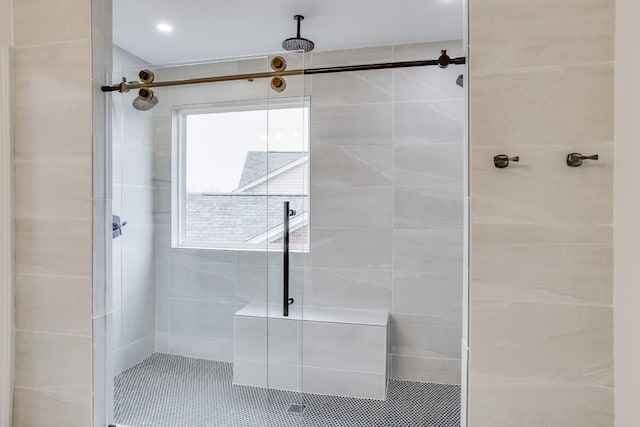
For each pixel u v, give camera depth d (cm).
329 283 263
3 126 161
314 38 242
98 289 160
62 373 162
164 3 200
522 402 122
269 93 174
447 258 246
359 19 218
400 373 255
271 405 190
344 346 234
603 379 116
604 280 115
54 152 160
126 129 182
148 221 197
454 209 245
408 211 251
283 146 180
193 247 195
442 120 246
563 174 117
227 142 185
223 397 193
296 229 188
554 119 118
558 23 117
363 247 258
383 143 253
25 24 163
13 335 165
